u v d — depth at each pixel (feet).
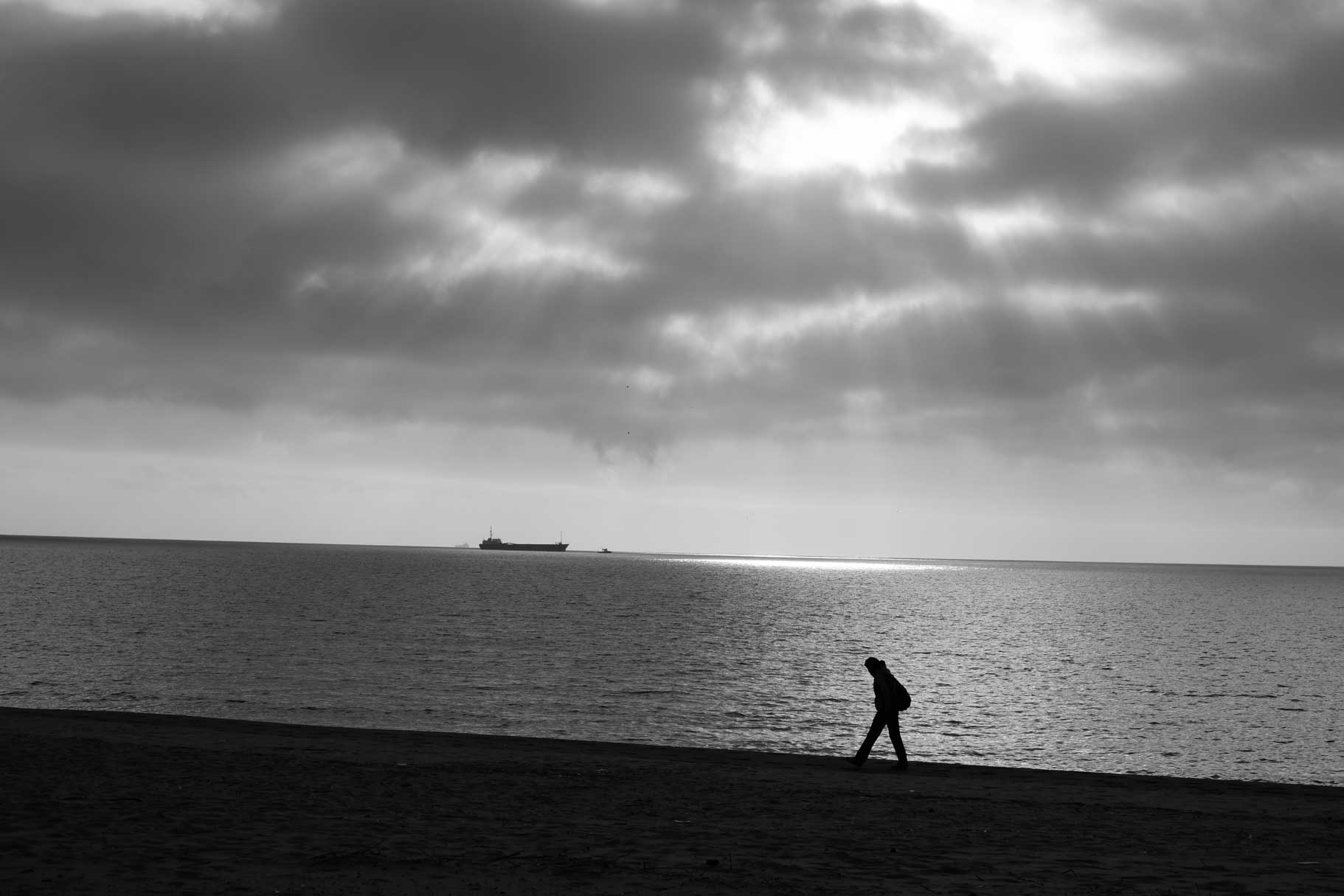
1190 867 44.14
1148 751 136.15
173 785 58.75
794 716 155.43
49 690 164.04
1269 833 54.08
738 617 394.93
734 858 43.78
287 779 62.80
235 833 46.01
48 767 64.08
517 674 198.59
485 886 37.70
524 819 52.49
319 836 45.91
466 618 343.67
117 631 264.93
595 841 47.11
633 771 72.64
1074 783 74.38
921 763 83.05
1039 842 49.80
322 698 160.86
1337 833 54.34
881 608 479.41
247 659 211.61
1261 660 266.57
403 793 59.06
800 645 281.54
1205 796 68.90
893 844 48.32
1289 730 155.63
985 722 157.38
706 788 65.62
